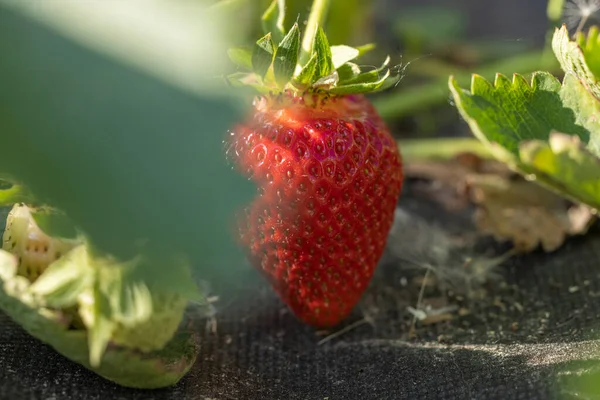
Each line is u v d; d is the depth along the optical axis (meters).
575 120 0.23
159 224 0.18
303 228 0.22
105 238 0.18
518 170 0.23
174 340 0.21
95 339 0.19
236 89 0.21
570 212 0.28
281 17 0.23
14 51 0.18
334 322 0.24
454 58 0.36
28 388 0.20
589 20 0.29
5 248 0.20
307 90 0.22
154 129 0.18
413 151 0.32
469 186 0.30
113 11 0.18
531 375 0.21
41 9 0.18
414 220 0.29
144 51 0.18
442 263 0.27
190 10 0.18
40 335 0.20
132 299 0.19
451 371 0.22
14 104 0.18
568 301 0.25
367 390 0.21
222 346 0.23
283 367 0.23
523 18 0.39
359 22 0.36
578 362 0.21
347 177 0.22
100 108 0.18
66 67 0.18
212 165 0.18
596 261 0.27
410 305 0.25
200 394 0.21
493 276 0.26
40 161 0.18
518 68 0.33
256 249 0.23
